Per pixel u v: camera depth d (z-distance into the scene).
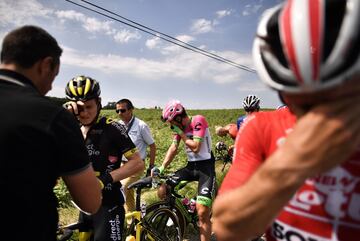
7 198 1.22
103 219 2.61
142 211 3.39
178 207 4.07
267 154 0.98
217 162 10.36
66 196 6.55
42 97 1.38
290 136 0.52
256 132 1.00
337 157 0.49
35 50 1.41
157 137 19.88
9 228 1.24
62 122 1.36
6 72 1.37
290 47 0.57
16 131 1.22
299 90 0.57
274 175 0.52
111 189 2.65
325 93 0.52
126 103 4.94
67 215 5.94
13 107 1.26
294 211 0.84
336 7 0.56
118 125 2.73
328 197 0.79
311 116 0.50
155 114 60.50
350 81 0.50
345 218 0.78
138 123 5.03
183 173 4.41
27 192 1.25
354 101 0.49
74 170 1.42
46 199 1.37
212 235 4.66
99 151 2.64
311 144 0.49
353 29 0.53
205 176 4.17
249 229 0.58
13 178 1.21
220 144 5.79
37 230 1.32
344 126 0.48
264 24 0.72
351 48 0.51
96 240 2.59
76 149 1.40
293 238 0.86
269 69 0.67
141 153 5.10
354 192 0.76
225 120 46.66
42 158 1.29
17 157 1.22
